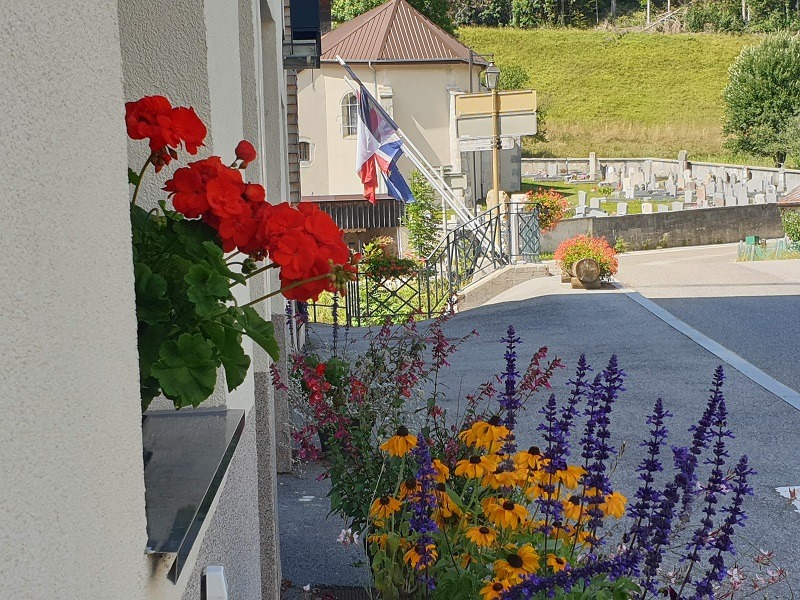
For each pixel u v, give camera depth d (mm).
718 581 3168
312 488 6555
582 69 62938
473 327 15367
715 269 21891
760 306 15758
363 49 34750
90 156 1160
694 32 77188
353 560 5230
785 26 75750
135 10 2303
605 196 40125
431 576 3164
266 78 6434
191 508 1497
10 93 887
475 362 12016
